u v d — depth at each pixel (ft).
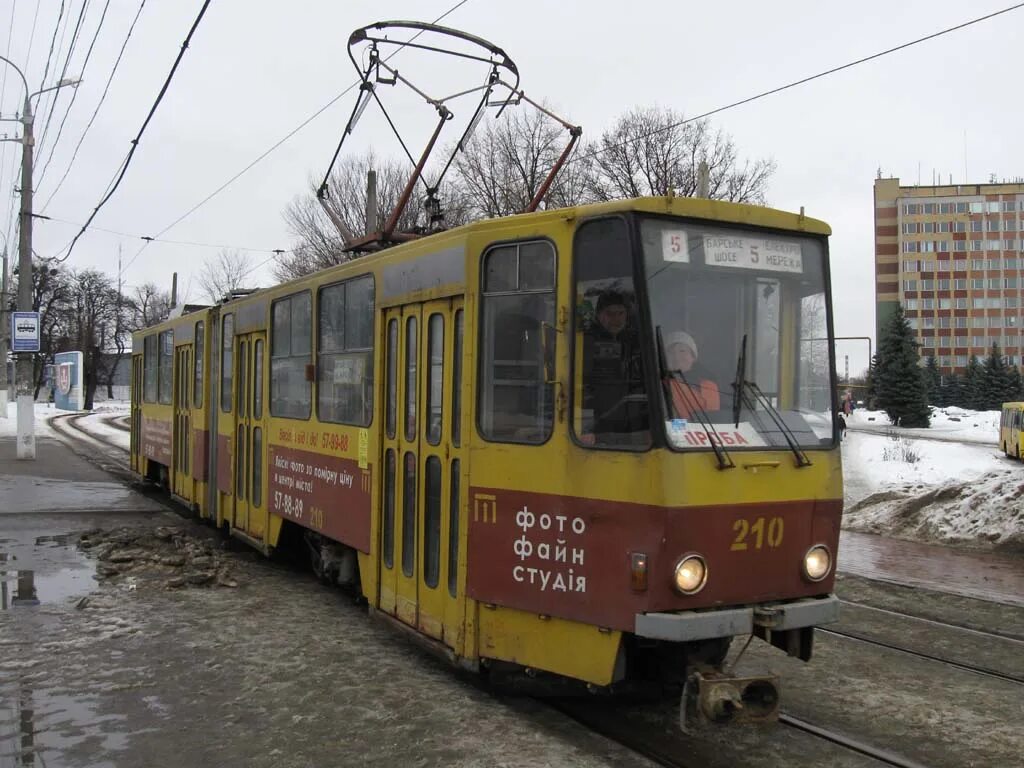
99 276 217.36
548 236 16.52
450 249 18.45
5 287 126.11
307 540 27.68
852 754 15.49
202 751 14.80
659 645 16.29
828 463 16.53
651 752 15.29
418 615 19.29
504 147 99.19
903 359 167.94
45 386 223.71
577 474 15.75
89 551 32.09
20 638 21.16
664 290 15.51
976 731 16.81
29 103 65.77
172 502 46.06
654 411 14.92
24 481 52.85
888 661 21.20
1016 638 23.35
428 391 19.26
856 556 36.06
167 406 44.21
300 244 112.57
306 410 26.05
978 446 118.52
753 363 16.28
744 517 15.39
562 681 17.85
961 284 321.73
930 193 324.80
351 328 23.17
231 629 22.38
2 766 14.05
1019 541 36.94
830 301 17.39
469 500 17.49
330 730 15.81
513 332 17.06
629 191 102.58
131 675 18.66
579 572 15.69
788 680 19.71
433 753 14.83
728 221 16.33
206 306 40.52
